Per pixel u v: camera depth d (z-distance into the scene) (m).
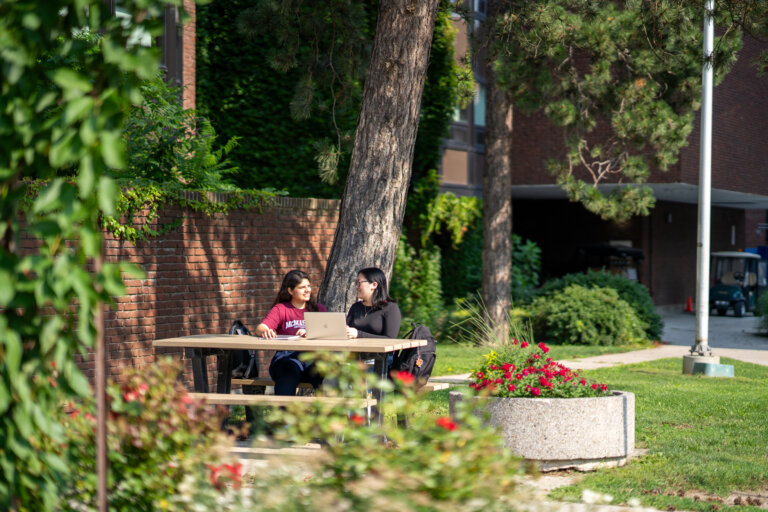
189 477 4.80
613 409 8.20
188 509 4.75
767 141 33.12
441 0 18.81
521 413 8.00
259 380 9.70
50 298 3.96
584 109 20.17
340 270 11.84
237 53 21.38
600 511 6.41
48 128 4.09
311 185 21.94
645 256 36.38
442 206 26.03
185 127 13.93
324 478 4.53
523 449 7.98
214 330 13.55
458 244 27.45
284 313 9.64
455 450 4.36
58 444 4.71
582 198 20.36
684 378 15.57
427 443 4.50
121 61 3.90
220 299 13.67
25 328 4.20
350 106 18.67
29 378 4.25
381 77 11.84
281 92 21.62
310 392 9.91
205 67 21.20
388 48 11.80
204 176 13.95
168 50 17.73
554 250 37.72
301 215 15.40
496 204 22.03
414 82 11.87
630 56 19.16
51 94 4.14
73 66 7.93
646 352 20.97
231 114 21.42
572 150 20.53
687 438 9.73
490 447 4.45
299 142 21.88
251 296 14.32
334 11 17.80
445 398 12.39
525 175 28.91
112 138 3.83
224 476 4.98
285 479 4.58
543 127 28.55
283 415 4.95
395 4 11.77
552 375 8.38
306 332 9.03
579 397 8.25
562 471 8.09
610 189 28.73
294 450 8.02
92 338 3.98
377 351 8.23
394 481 4.12
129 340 11.95
